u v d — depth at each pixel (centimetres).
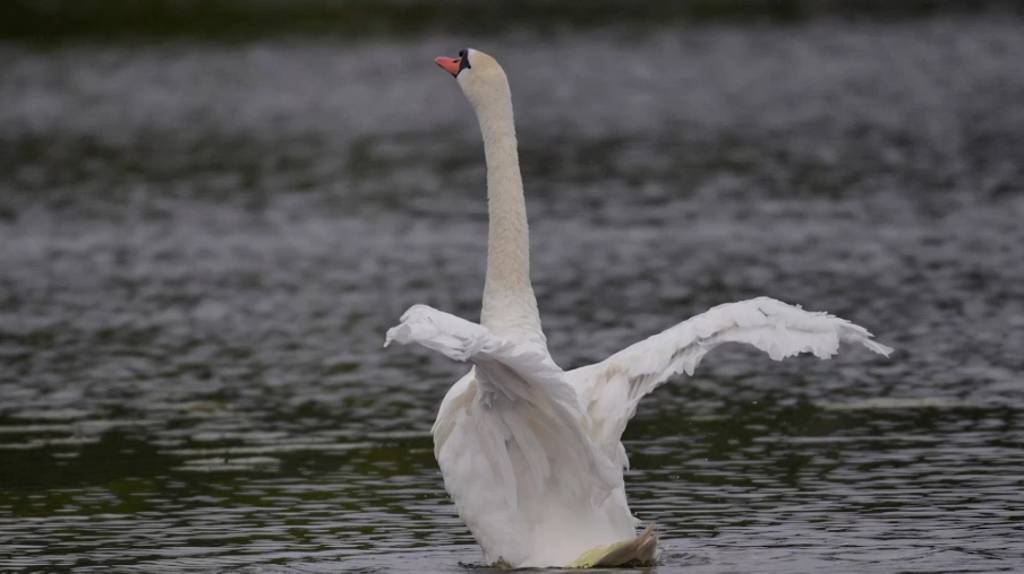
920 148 3766
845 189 3195
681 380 1717
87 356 1908
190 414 1600
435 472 1360
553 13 7312
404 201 3231
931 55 5788
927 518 1161
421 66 5900
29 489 1316
